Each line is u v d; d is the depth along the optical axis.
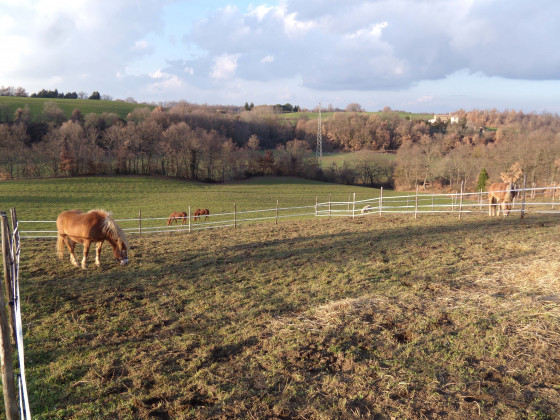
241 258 10.37
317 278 8.05
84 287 8.04
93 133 58.34
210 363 4.72
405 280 7.45
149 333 5.70
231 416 3.72
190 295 7.36
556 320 5.22
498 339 4.86
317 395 3.98
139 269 9.49
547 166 41.56
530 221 13.37
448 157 53.44
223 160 59.53
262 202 39.31
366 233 13.27
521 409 3.59
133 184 47.62
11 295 5.28
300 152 64.31
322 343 5.06
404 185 56.06
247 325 5.80
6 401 2.94
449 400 3.78
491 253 9.03
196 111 89.06
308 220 19.05
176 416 3.75
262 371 4.46
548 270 7.07
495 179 46.34
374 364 4.47
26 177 48.94
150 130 59.50
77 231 9.23
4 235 5.00
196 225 21.48
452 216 16.58
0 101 77.25
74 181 46.59
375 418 3.59
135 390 4.21
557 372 4.14
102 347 5.25
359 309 6.04
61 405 4.01
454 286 6.93
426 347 4.80
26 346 5.33
